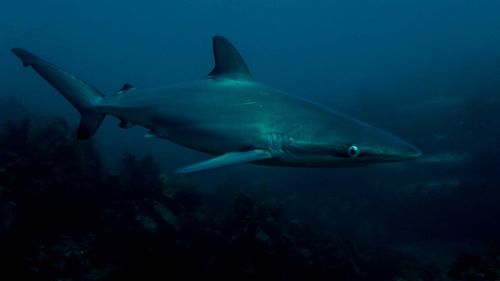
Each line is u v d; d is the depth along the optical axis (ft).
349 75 258.37
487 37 264.31
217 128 12.17
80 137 16.25
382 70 248.93
